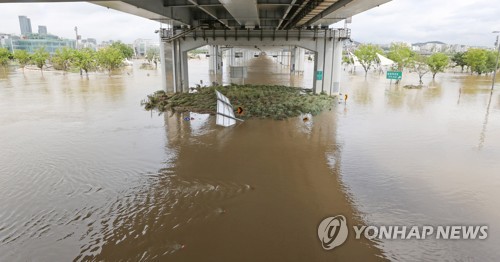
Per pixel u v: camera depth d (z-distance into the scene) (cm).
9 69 8006
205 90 4072
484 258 958
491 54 6781
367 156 1816
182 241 1052
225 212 1229
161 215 1208
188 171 1614
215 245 1029
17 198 1330
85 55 6169
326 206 1270
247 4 2119
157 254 988
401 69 7862
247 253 990
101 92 4134
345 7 2219
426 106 3250
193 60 14738
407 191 1388
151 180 1509
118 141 2084
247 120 2680
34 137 2155
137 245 1032
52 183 1469
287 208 1256
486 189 1395
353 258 964
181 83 4084
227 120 2516
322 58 3828
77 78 5934
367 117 2766
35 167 1645
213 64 7856
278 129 2402
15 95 3862
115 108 3106
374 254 980
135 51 18125
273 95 3734
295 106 3083
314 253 989
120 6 2114
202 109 3011
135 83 5150
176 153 1872
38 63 7119
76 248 1016
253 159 1781
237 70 4503
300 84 5403
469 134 2227
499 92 4228
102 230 1114
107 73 6981
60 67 7969
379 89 4597
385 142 2064
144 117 2748
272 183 1479
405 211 1226
